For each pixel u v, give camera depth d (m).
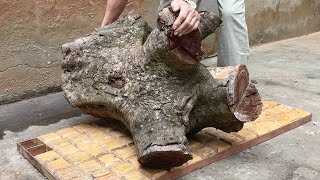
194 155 1.83
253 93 1.81
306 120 2.25
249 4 3.92
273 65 3.42
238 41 2.28
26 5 2.63
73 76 2.13
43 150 1.97
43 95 2.82
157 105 1.77
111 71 1.95
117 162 1.78
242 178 1.72
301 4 4.49
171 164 1.69
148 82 1.83
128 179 1.64
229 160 1.87
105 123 2.20
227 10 2.22
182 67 1.76
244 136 2.00
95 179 1.65
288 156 1.90
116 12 2.27
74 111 2.53
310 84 2.93
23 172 1.81
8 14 2.58
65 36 2.85
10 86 2.68
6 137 2.17
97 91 2.02
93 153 1.86
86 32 2.95
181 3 1.66
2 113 2.51
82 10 2.89
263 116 2.24
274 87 2.87
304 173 1.75
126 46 2.10
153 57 1.80
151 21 3.32
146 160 1.66
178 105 1.77
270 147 1.98
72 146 1.93
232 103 1.74
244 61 2.33
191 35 1.69
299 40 4.40
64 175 1.68
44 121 2.39
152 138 1.66
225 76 1.81
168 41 1.70
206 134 2.04
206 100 1.82
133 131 1.78
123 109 1.88
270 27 4.22
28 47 2.70
